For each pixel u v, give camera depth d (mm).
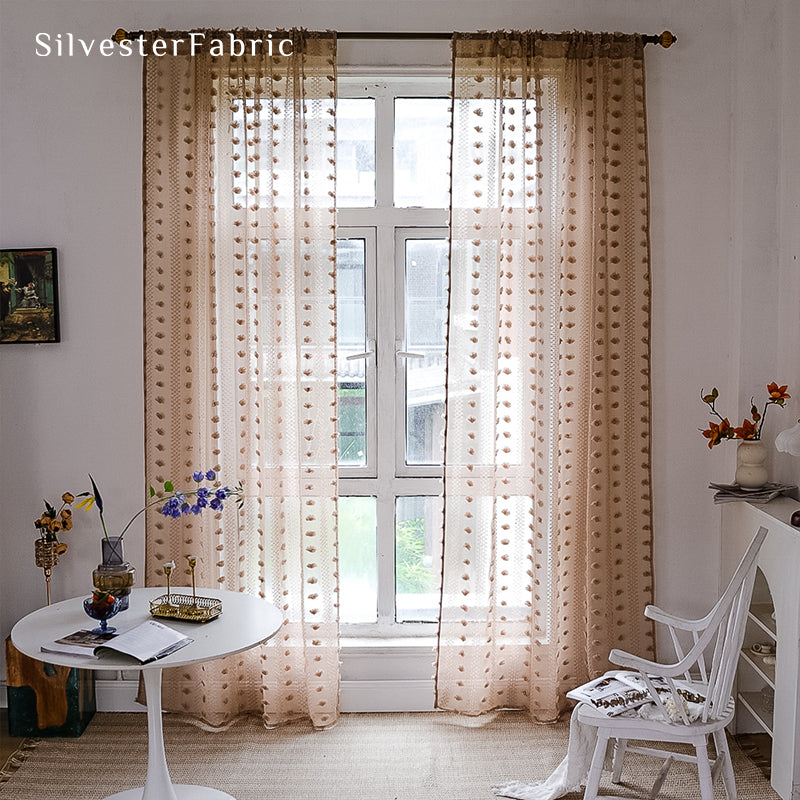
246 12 3557
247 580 3609
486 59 3477
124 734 3553
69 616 2828
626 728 2711
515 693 3723
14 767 3291
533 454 3586
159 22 3555
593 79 3480
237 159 3510
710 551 3730
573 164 3496
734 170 3592
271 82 3477
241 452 3557
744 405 3580
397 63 3576
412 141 3734
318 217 3514
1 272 3613
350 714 3748
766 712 3355
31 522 3721
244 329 3518
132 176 3592
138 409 3674
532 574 3594
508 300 3564
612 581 3615
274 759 3357
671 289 3648
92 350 3656
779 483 3504
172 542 3578
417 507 3834
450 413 3576
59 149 3586
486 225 3508
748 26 3475
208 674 3584
